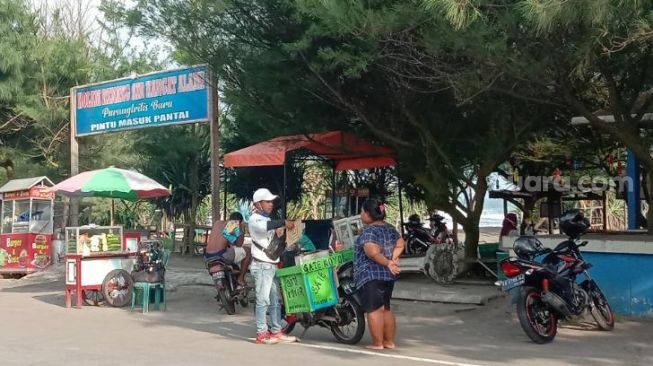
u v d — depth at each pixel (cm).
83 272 1211
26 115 1977
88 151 2220
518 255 884
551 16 645
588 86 1100
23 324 1023
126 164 2327
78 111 1819
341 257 842
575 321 962
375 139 1418
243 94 1274
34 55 1973
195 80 1533
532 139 1447
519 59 870
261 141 1659
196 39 1227
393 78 1116
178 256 2295
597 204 2711
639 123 1137
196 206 2517
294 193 2297
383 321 799
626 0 631
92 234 1241
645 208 1881
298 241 952
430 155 1298
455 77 957
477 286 1269
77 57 2050
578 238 958
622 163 1733
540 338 831
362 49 989
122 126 1706
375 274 786
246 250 1127
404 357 760
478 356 767
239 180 2317
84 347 833
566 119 1350
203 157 2500
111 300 1211
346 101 1203
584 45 779
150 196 1355
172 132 2327
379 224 797
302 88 1205
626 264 991
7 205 1912
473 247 1390
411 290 1198
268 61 1143
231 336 911
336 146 1343
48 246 1888
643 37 705
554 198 1844
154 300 1225
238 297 1116
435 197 1370
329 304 833
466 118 1321
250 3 1140
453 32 822
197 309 1177
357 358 756
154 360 752
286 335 887
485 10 805
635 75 1035
